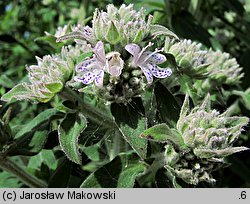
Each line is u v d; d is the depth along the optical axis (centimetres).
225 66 17
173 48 14
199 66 14
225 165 14
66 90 14
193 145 12
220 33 23
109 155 15
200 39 18
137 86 12
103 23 12
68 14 29
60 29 17
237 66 18
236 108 18
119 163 13
